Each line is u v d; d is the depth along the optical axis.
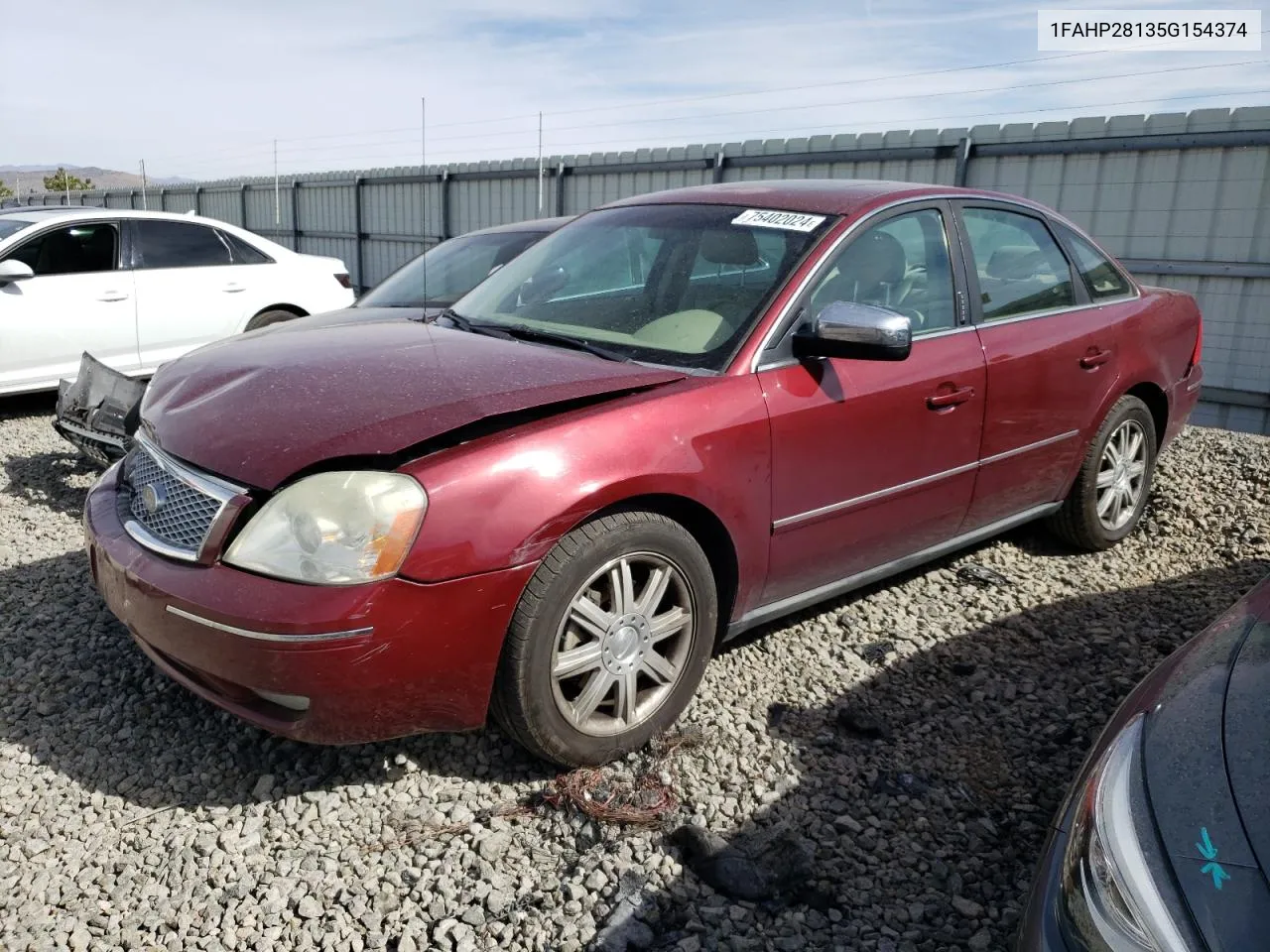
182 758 2.84
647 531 2.67
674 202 3.84
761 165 11.41
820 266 3.18
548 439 2.53
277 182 19.56
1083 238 4.36
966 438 3.56
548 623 2.53
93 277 7.12
